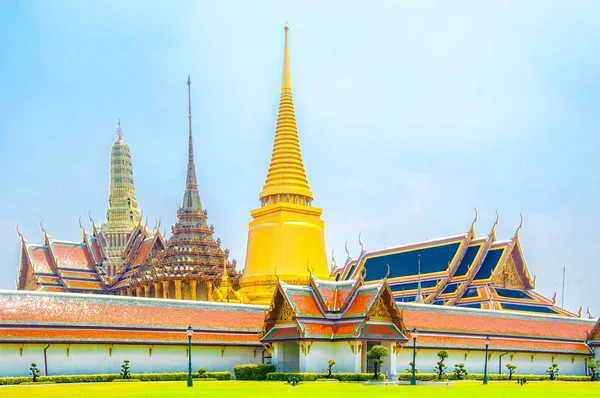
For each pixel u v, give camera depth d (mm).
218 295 94062
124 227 140250
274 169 93125
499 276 96812
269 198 92188
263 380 63188
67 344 61531
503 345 79750
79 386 52875
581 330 89562
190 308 70500
